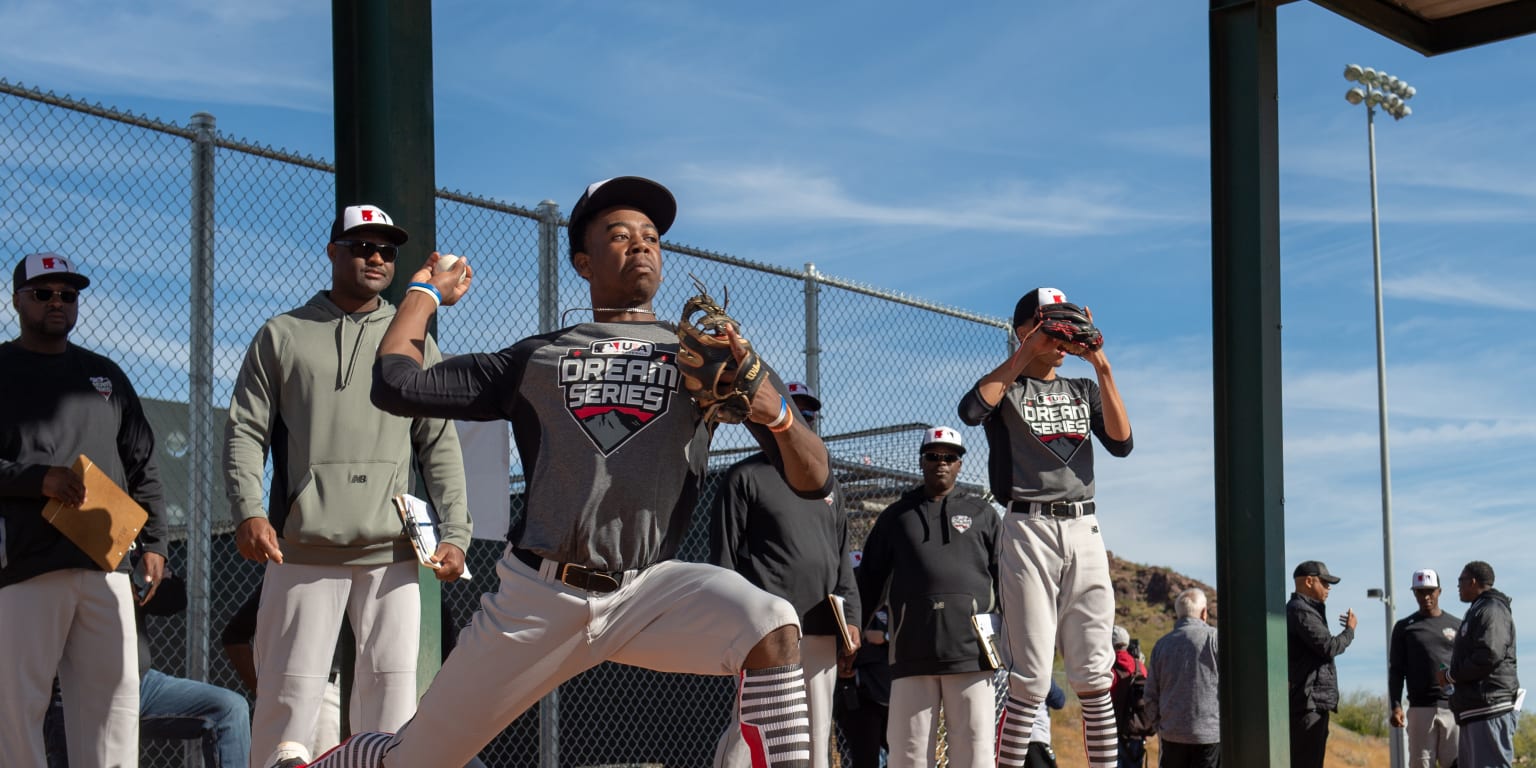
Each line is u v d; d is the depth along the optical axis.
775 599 3.04
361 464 4.56
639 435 3.12
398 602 4.59
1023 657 6.03
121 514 5.05
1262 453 5.85
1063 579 6.06
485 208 7.79
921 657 6.52
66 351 5.29
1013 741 6.05
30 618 4.90
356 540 4.51
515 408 3.21
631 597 3.13
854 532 9.93
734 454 9.41
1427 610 12.93
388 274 4.76
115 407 5.35
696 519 9.55
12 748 4.84
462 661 3.17
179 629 7.44
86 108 6.32
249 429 4.53
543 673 3.16
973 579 6.63
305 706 4.47
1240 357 5.93
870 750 8.36
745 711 3.01
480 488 7.09
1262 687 5.77
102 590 5.07
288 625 4.48
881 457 9.76
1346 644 10.84
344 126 4.98
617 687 9.40
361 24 5.00
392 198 4.92
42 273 5.14
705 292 3.10
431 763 3.27
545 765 8.18
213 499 6.78
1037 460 6.07
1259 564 5.82
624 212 3.33
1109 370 5.98
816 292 9.36
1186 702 9.92
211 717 5.84
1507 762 11.58
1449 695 12.41
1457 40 6.86
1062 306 5.93
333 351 4.61
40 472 4.90
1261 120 5.94
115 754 5.07
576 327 3.26
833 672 6.30
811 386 9.29
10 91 6.10
